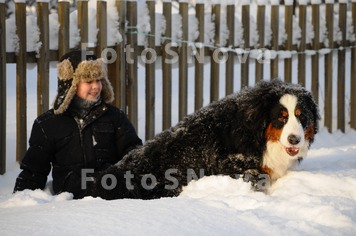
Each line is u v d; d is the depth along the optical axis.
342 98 9.69
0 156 6.54
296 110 4.67
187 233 3.27
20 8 6.54
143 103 10.23
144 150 4.91
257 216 3.60
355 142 9.20
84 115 5.35
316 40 9.30
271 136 4.74
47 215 3.62
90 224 3.37
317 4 9.27
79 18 6.93
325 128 9.54
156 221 3.42
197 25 8.06
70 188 5.28
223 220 3.50
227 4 8.34
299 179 4.71
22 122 6.69
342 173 4.93
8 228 3.40
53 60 6.87
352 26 9.75
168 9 7.70
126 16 7.37
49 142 5.32
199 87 8.13
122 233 3.23
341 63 9.67
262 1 8.67
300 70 9.23
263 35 8.72
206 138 4.80
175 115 9.55
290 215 3.73
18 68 6.60
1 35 6.42
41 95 6.74
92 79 5.26
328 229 3.47
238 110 4.80
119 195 4.74
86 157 5.32
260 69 8.73
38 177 5.39
